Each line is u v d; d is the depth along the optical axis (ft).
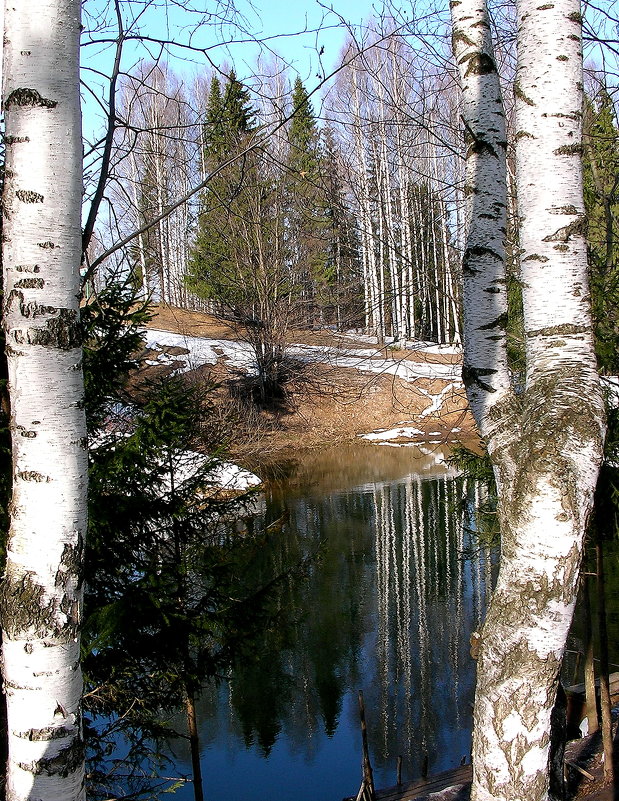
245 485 56.24
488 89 12.40
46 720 7.97
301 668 33.14
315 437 75.00
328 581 41.83
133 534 19.79
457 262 26.76
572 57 9.59
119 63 13.03
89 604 18.56
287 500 58.59
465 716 28.99
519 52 9.92
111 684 18.34
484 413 11.06
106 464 18.72
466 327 11.73
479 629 9.70
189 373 76.64
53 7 8.20
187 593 21.71
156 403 19.81
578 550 8.75
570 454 8.79
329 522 52.75
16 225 8.19
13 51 8.23
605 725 20.98
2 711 14.21
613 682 28.68
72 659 8.20
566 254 9.53
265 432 72.95
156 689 20.02
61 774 8.01
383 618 37.27
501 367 11.36
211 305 82.58
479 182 12.13
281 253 67.21
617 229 20.81
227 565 22.02
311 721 29.30
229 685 32.40
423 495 59.62
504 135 12.41
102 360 19.12
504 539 9.29
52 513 8.13
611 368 21.84
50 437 8.16
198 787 20.93
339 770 26.00
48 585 8.04
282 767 26.04
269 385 79.56
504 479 10.06
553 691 8.96
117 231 15.14
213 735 28.68
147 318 20.02
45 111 8.17
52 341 8.17
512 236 23.02
